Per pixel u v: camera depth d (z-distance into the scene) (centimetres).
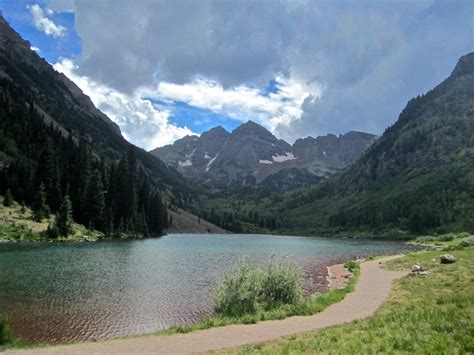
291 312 2989
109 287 5003
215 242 17325
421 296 3312
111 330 3209
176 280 5697
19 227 11656
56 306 3912
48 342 2855
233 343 2134
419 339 1667
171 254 10094
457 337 1630
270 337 2236
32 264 6731
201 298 4456
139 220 19112
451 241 16262
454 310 2194
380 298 3500
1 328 2388
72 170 17775
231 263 8144
